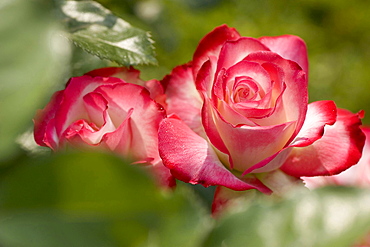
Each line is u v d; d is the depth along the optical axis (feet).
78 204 1.20
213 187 1.94
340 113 1.91
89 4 1.93
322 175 1.84
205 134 1.87
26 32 1.12
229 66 1.85
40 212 1.20
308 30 6.36
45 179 1.17
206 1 3.04
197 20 5.12
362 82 5.93
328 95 5.79
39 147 1.75
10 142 1.11
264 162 1.80
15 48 1.11
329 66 6.11
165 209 1.30
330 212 1.43
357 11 6.64
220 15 5.57
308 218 1.43
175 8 4.75
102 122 1.78
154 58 1.89
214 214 1.80
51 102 1.76
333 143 1.86
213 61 1.87
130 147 1.77
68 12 1.92
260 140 1.80
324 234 1.42
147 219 1.26
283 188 1.83
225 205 1.80
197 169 1.78
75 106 1.76
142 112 1.77
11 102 1.09
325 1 6.58
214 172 1.79
